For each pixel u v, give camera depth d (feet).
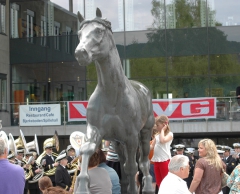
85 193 20.15
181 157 20.38
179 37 86.22
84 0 88.79
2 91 90.33
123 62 87.35
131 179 24.31
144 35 87.10
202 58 85.71
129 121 23.18
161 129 31.45
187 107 71.05
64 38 90.02
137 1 87.30
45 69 90.63
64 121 78.54
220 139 80.23
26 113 80.02
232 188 24.00
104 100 22.68
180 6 86.28
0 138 20.90
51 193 17.06
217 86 85.40
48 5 90.89
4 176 20.44
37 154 58.85
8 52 91.76
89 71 88.99
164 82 86.48
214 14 85.61
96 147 22.06
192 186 25.49
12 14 92.07
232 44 84.99
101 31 21.26
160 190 20.18
